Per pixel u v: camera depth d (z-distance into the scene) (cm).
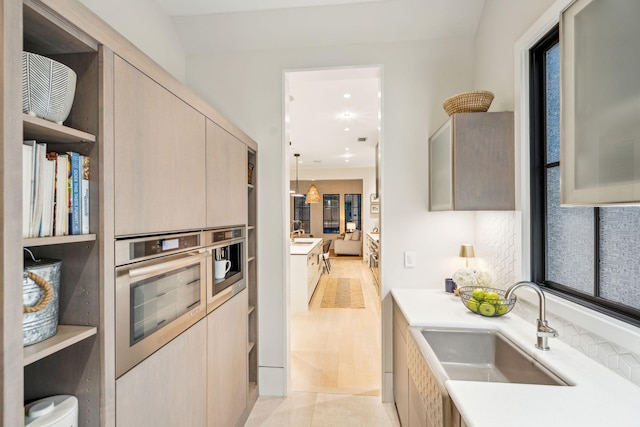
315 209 1090
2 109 66
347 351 319
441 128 204
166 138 125
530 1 161
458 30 231
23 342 72
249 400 220
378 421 210
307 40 240
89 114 92
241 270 210
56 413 85
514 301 164
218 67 251
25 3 72
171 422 127
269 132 247
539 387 101
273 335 245
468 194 178
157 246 119
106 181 93
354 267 834
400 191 237
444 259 235
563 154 122
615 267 121
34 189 79
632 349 103
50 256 93
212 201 166
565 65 121
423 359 129
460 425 96
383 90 237
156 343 118
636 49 90
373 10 224
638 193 90
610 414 88
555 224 158
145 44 209
